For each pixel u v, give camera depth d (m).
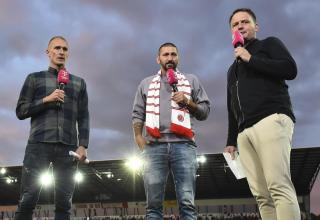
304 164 23.30
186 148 3.90
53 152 4.15
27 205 3.98
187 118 3.99
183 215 3.70
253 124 3.19
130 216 27.88
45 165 4.11
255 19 3.66
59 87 4.30
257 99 3.21
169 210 26.56
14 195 29.25
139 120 4.23
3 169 24.16
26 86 4.30
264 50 3.34
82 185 26.89
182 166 3.83
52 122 4.18
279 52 3.21
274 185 2.96
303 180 26.36
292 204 2.89
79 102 4.53
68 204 4.18
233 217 27.06
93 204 28.58
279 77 3.16
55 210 4.16
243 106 3.30
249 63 3.20
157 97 4.09
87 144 4.42
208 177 25.41
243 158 3.38
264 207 3.28
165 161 3.90
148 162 3.91
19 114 4.23
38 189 4.05
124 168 23.97
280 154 2.99
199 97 4.24
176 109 3.98
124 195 28.48
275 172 2.96
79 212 28.52
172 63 4.23
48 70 4.45
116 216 28.03
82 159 4.31
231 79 3.60
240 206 27.38
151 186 3.82
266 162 3.03
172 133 3.93
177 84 4.16
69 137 4.26
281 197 2.93
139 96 4.31
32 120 4.24
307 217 26.30
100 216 28.22
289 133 3.08
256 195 3.31
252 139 3.20
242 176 3.53
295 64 3.14
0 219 28.73
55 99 4.11
